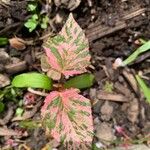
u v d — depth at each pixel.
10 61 0.30
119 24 0.30
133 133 0.30
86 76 0.28
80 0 0.29
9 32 0.30
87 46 0.25
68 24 0.25
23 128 0.29
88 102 0.24
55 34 0.30
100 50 0.30
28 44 0.30
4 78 0.29
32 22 0.29
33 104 0.30
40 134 0.29
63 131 0.24
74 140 0.23
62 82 0.28
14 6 0.29
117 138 0.30
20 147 0.29
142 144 0.29
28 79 0.25
